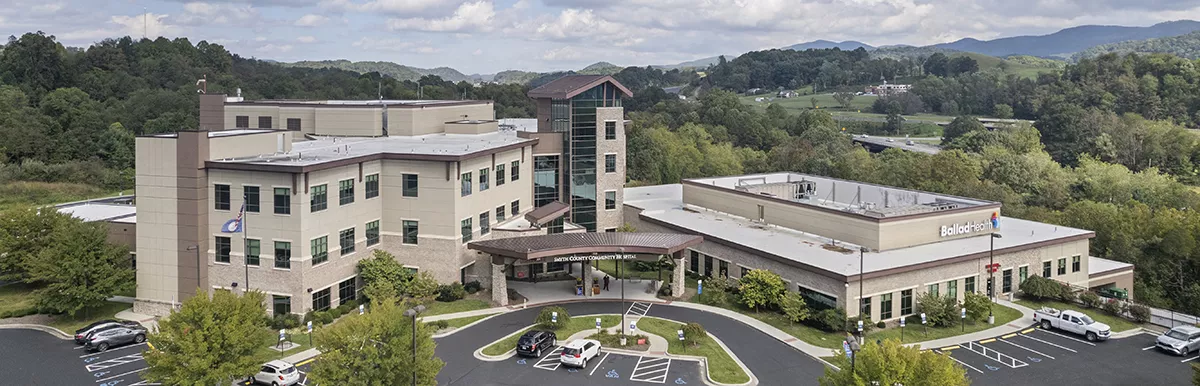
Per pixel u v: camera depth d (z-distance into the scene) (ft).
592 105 278.26
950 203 256.73
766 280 209.46
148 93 554.87
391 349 134.21
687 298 224.74
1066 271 243.60
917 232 232.32
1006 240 238.89
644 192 350.43
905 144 651.66
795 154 519.19
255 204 196.65
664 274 254.47
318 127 296.92
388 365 133.18
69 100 520.42
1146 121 582.35
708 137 597.11
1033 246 233.55
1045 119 610.65
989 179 442.50
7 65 579.48
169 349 141.18
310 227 197.06
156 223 202.08
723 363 171.12
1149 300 268.82
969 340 190.39
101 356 173.99
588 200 282.56
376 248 226.99
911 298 208.03
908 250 225.56
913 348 125.49
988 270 223.30
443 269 223.92
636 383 159.33
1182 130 538.47
